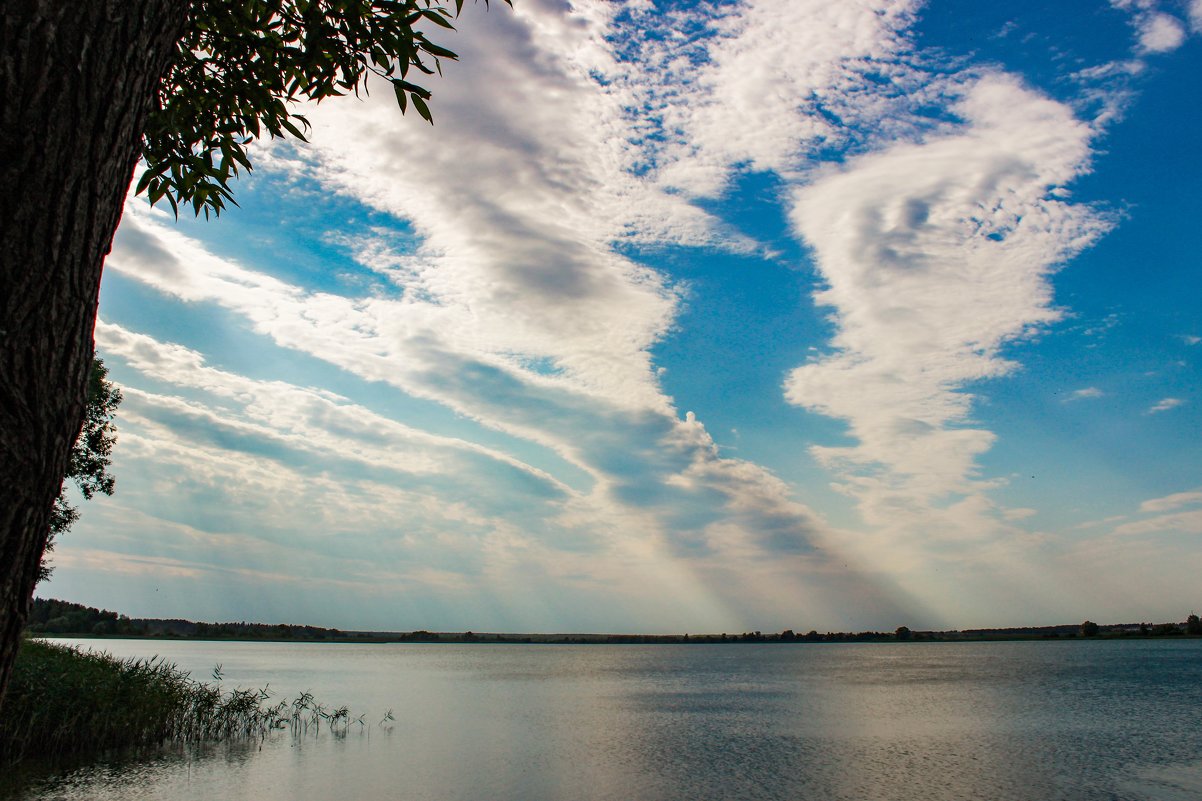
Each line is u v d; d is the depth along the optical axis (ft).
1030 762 91.50
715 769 86.94
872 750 100.63
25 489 6.86
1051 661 426.10
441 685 229.45
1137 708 151.84
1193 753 97.71
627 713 147.74
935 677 278.87
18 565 6.96
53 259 6.90
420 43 14.11
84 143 7.11
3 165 6.57
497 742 104.99
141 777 68.59
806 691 211.82
